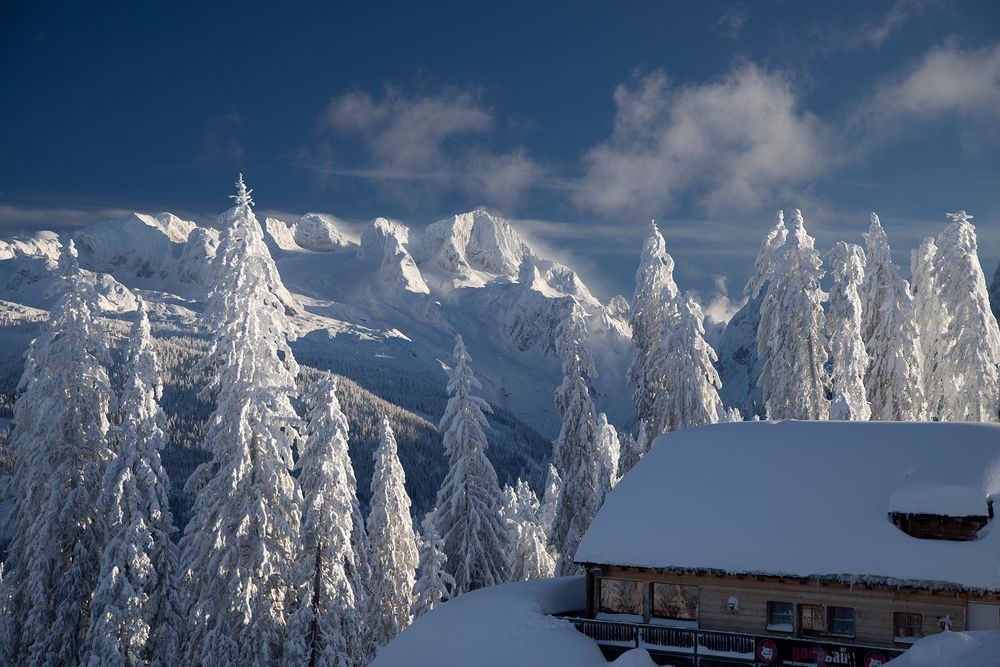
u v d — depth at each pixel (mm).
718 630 25734
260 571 34125
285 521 35031
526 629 27172
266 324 36188
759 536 26156
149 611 34219
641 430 43969
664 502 28672
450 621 28906
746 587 26141
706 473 29453
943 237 43531
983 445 26969
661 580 27172
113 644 32906
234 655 33656
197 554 35500
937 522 24844
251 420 35344
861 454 28172
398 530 46938
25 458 38500
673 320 42656
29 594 37219
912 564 23734
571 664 25094
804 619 25484
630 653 24703
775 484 27938
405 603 46406
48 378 38031
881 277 43188
